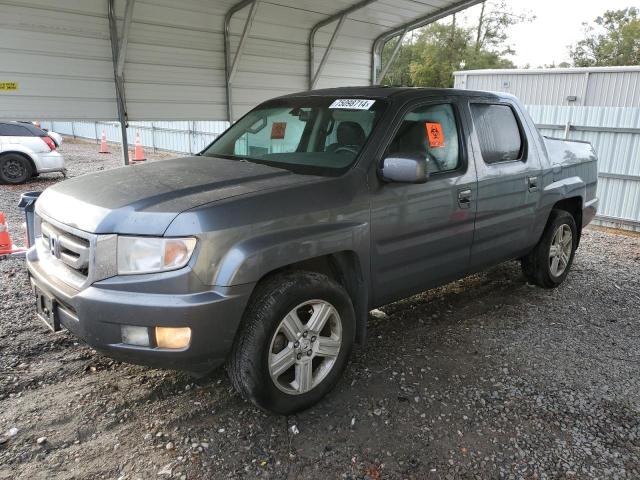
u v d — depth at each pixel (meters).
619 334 4.30
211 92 7.80
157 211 2.57
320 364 3.12
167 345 2.54
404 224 3.42
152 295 2.50
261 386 2.75
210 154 4.06
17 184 11.48
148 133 19.00
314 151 3.58
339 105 3.76
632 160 9.21
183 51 7.27
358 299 3.30
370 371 3.53
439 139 3.75
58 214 2.86
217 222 2.56
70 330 2.73
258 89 8.42
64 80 6.22
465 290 5.24
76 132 22.86
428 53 40.81
